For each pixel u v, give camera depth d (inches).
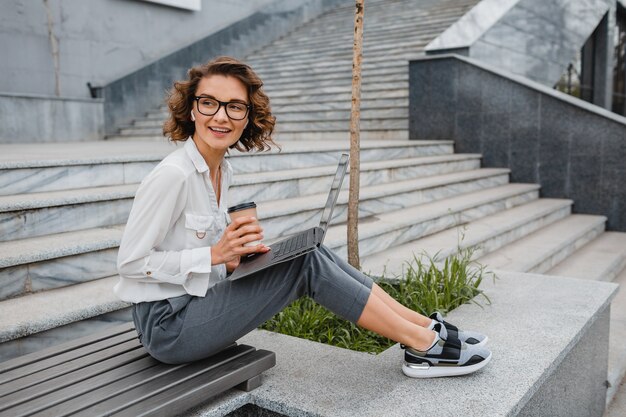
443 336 93.9
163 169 78.5
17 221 137.9
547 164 321.4
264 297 85.1
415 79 351.6
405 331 91.6
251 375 89.4
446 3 545.3
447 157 308.8
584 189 313.4
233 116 81.4
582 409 126.1
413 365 94.4
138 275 80.1
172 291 83.4
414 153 305.4
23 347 108.7
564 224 288.8
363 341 125.0
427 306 133.0
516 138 327.3
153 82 471.8
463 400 87.4
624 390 155.0
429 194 258.4
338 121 380.8
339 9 657.6
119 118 445.1
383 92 390.0
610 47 709.9
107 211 157.6
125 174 183.9
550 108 316.2
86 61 447.2
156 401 75.9
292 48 543.5
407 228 212.4
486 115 333.4
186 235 83.4
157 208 78.0
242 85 82.3
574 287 144.3
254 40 571.2
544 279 152.6
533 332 114.3
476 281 147.8
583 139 309.7
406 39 465.1
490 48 384.5
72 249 130.6
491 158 335.9
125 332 99.2
